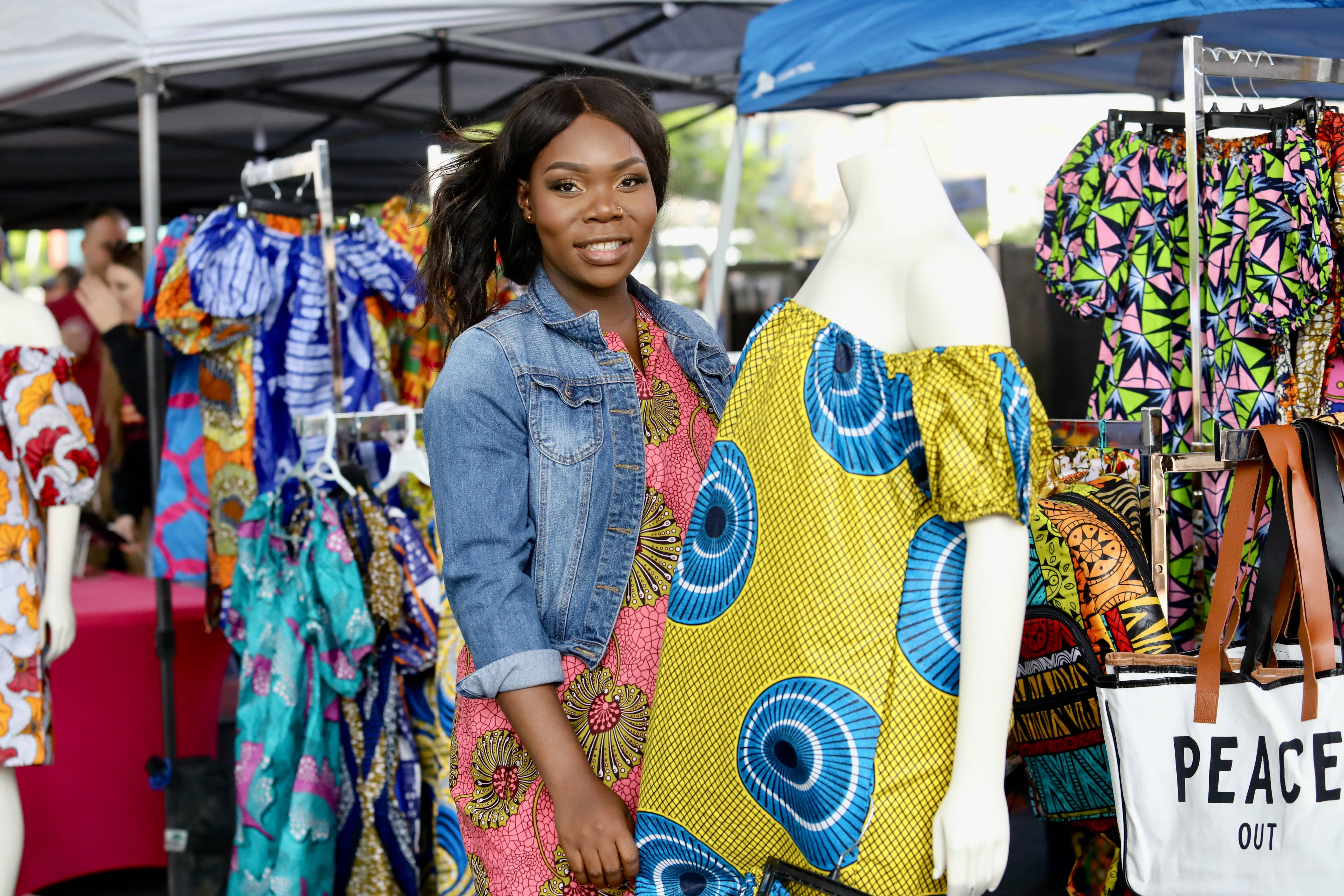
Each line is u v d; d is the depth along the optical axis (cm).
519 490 143
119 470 509
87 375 508
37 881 339
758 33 351
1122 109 284
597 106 147
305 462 257
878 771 117
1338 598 169
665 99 564
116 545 509
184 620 364
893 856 116
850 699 117
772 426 126
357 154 578
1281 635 177
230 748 320
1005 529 114
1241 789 152
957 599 119
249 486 306
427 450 146
